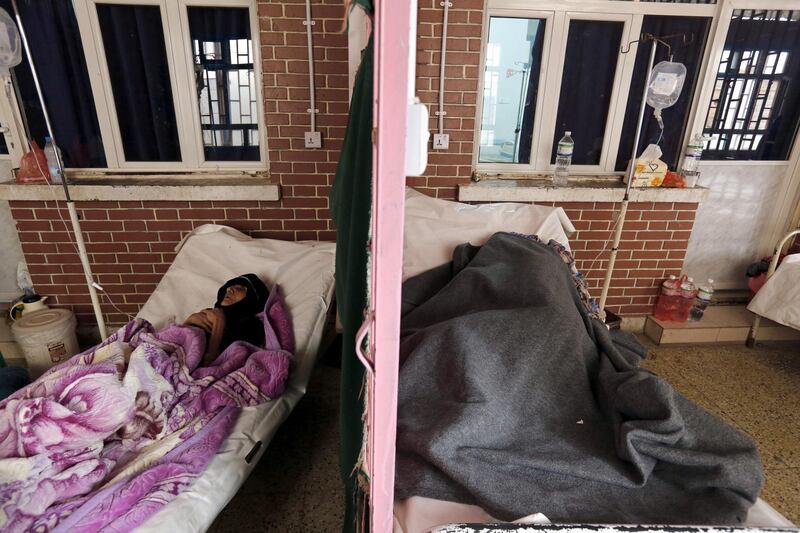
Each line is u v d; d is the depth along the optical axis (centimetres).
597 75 257
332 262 222
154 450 131
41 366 228
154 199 240
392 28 54
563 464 105
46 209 238
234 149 255
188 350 165
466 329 132
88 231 245
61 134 243
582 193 254
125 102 241
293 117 234
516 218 212
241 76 242
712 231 296
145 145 250
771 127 277
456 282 172
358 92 100
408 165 62
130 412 132
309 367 184
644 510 98
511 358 128
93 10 224
